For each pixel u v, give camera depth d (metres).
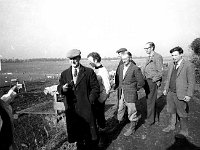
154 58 4.55
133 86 4.05
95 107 3.98
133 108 4.11
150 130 4.46
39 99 9.80
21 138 4.56
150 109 4.73
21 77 32.38
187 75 3.74
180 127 4.26
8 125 2.04
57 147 3.93
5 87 15.90
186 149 3.53
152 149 3.60
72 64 3.19
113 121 5.19
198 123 4.74
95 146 3.57
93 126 3.34
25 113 6.46
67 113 3.31
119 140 4.03
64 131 4.80
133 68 3.99
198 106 6.21
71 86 3.18
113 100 7.57
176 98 4.02
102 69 4.10
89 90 3.36
